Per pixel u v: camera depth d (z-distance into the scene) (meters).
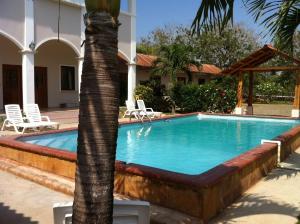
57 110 18.48
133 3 19.50
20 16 14.14
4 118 13.86
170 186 4.91
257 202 5.38
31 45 14.45
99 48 2.63
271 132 14.42
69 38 16.28
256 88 33.91
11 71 18.19
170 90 22.28
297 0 5.63
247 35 40.47
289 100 34.19
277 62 22.81
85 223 2.65
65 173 6.48
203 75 34.81
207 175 4.94
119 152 10.28
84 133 2.66
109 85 2.66
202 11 4.86
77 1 16.36
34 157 7.13
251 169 6.22
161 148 10.90
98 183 2.65
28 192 5.90
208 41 39.12
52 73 20.31
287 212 4.94
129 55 19.69
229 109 21.25
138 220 3.66
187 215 4.69
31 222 4.70
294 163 8.14
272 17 5.75
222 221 4.65
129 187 5.46
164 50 22.44
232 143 11.94
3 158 7.93
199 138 12.88
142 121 15.28
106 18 2.64
